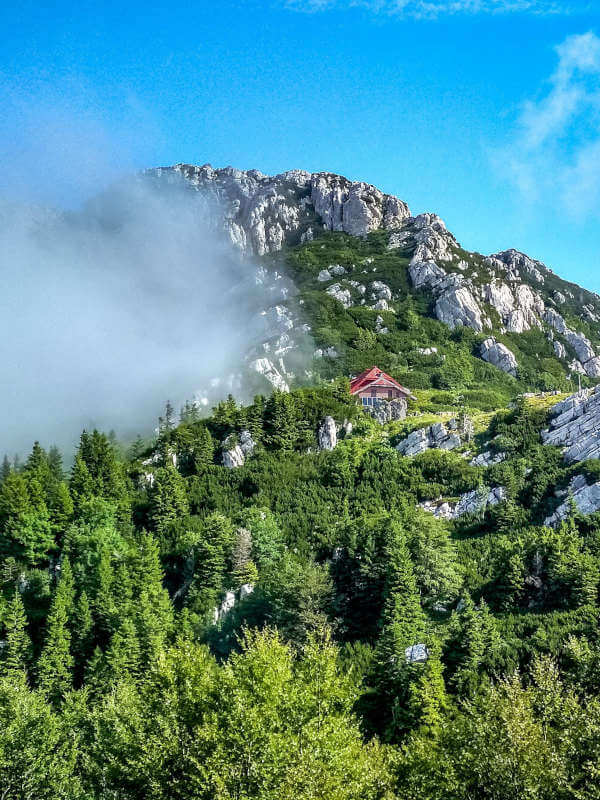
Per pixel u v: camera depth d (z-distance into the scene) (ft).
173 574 297.94
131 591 268.62
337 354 605.73
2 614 255.09
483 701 125.80
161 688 136.05
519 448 344.69
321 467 369.50
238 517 320.70
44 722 173.47
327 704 122.62
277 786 106.11
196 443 398.01
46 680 229.86
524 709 118.32
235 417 416.26
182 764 118.42
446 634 209.15
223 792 104.42
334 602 246.27
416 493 327.47
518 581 234.79
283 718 118.62
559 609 224.53
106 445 391.45
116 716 156.04
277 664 127.24
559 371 655.35
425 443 374.22
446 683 189.88
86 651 250.16
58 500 330.54
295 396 429.38
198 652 142.00
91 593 272.10
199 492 358.84
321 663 130.11
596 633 185.16
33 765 159.02
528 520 291.99
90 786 156.87
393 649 193.06
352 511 318.86
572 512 277.44
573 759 112.98
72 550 306.14
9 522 309.83
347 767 112.98
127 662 229.25
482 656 192.54
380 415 440.45
